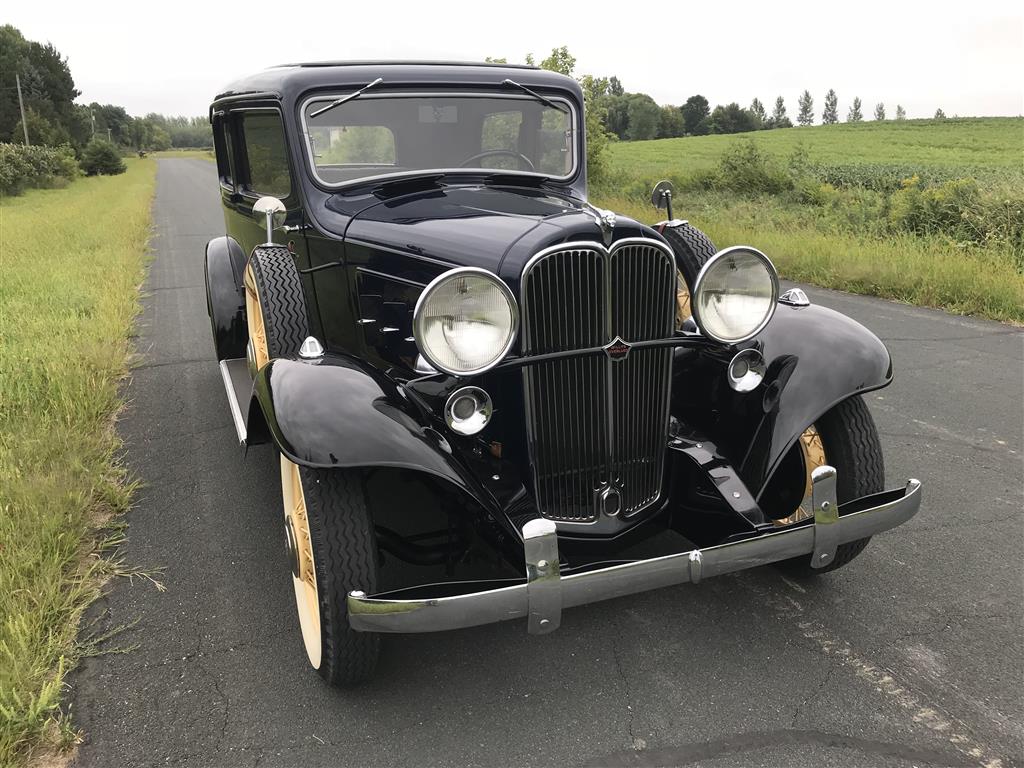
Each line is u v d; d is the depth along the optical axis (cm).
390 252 303
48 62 7062
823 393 287
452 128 369
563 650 284
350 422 242
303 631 276
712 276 271
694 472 288
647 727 245
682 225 368
